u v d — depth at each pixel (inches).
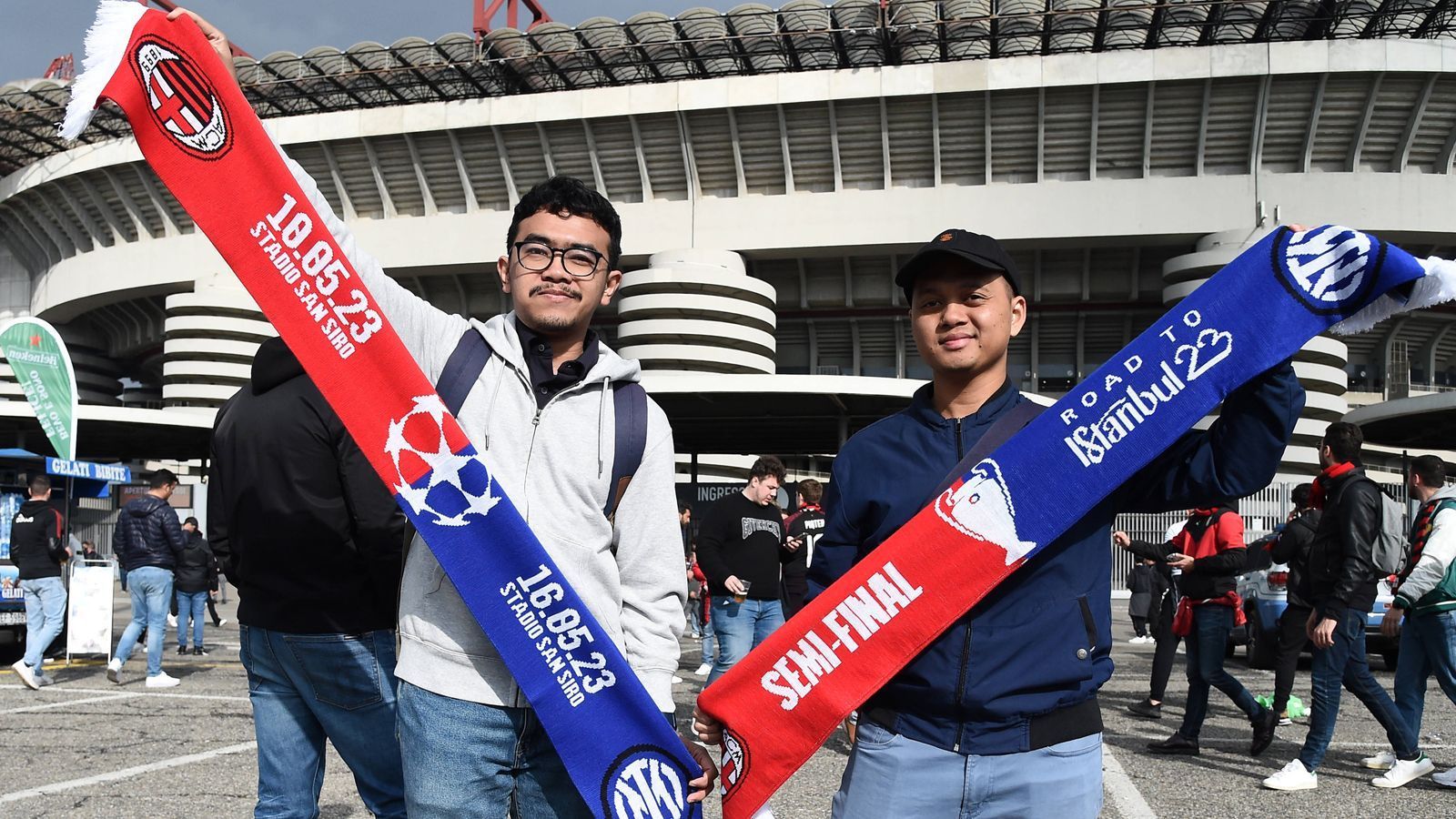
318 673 120.9
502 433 93.2
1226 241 1584.6
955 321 96.7
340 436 119.0
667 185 1760.6
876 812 92.1
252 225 96.7
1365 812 199.3
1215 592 253.6
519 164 1791.3
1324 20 1526.8
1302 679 412.2
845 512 100.2
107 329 2455.7
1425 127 1573.6
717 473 1804.9
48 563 352.8
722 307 1690.5
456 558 89.4
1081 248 1727.4
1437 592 215.2
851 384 996.6
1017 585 92.6
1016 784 88.6
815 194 1708.9
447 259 1817.2
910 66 1583.4
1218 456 93.7
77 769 222.2
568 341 97.8
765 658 96.1
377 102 1844.2
